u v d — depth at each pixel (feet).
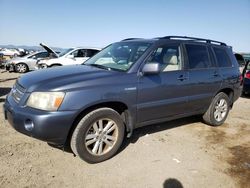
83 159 11.90
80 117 11.55
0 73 48.96
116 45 16.48
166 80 14.15
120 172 11.68
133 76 12.85
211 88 17.13
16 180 10.42
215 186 11.16
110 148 12.59
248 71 31.09
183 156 13.62
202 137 16.48
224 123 19.81
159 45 14.38
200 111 17.30
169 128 17.69
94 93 11.39
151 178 11.39
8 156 12.15
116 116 12.41
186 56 15.72
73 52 43.27
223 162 13.29
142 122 13.84
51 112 10.60
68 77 11.80
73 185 10.47
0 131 14.92
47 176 10.89
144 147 14.33
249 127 19.24
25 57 52.95
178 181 11.32
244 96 32.94
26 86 11.44
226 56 18.88
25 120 10.74
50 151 13.00
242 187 11.23
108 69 13.52
